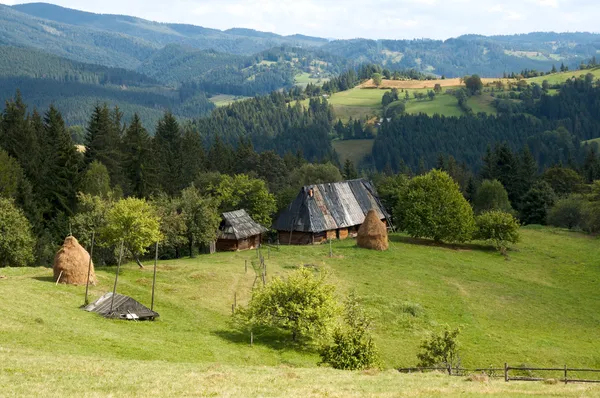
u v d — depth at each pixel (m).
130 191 117.25
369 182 119.56
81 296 57.47
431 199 102.69
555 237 115.94
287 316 52.12
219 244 98.31
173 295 63.75
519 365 50.94
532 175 155.25
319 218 105.12
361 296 67.81
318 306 51.72
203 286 68.12
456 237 100.81
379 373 39.50
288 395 28.83
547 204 135.12
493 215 102.12
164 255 97.25
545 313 70.12
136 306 53.91
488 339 58.31
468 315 66.50
